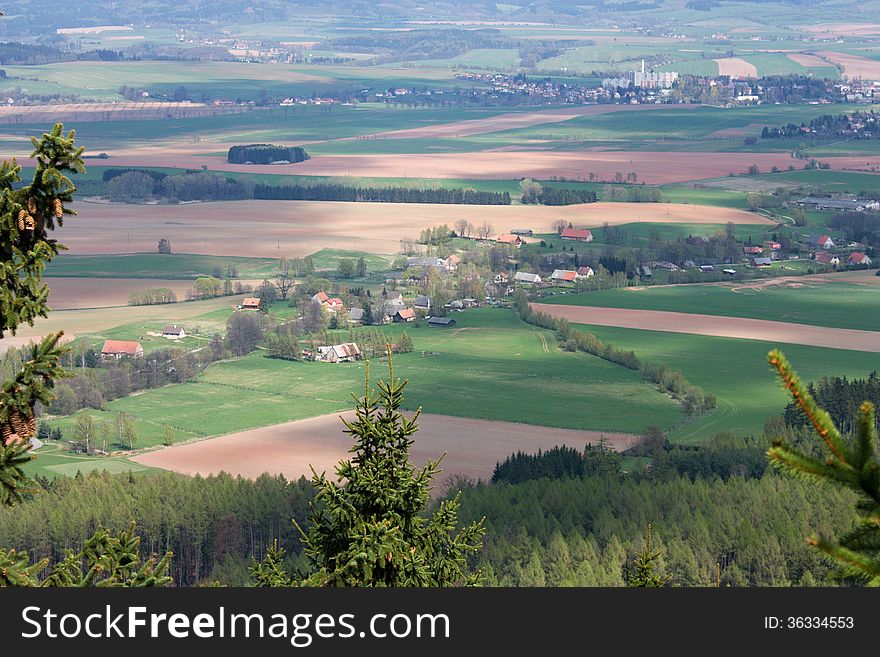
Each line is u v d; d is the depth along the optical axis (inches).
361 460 3390.7
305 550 3408.0
